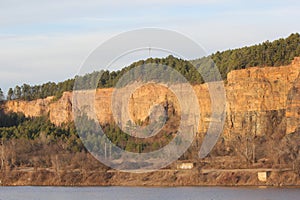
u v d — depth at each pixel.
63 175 145.62
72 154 153.88
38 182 146.50
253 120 175.12
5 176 150.75
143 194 121.06
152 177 138.88
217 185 134.12
